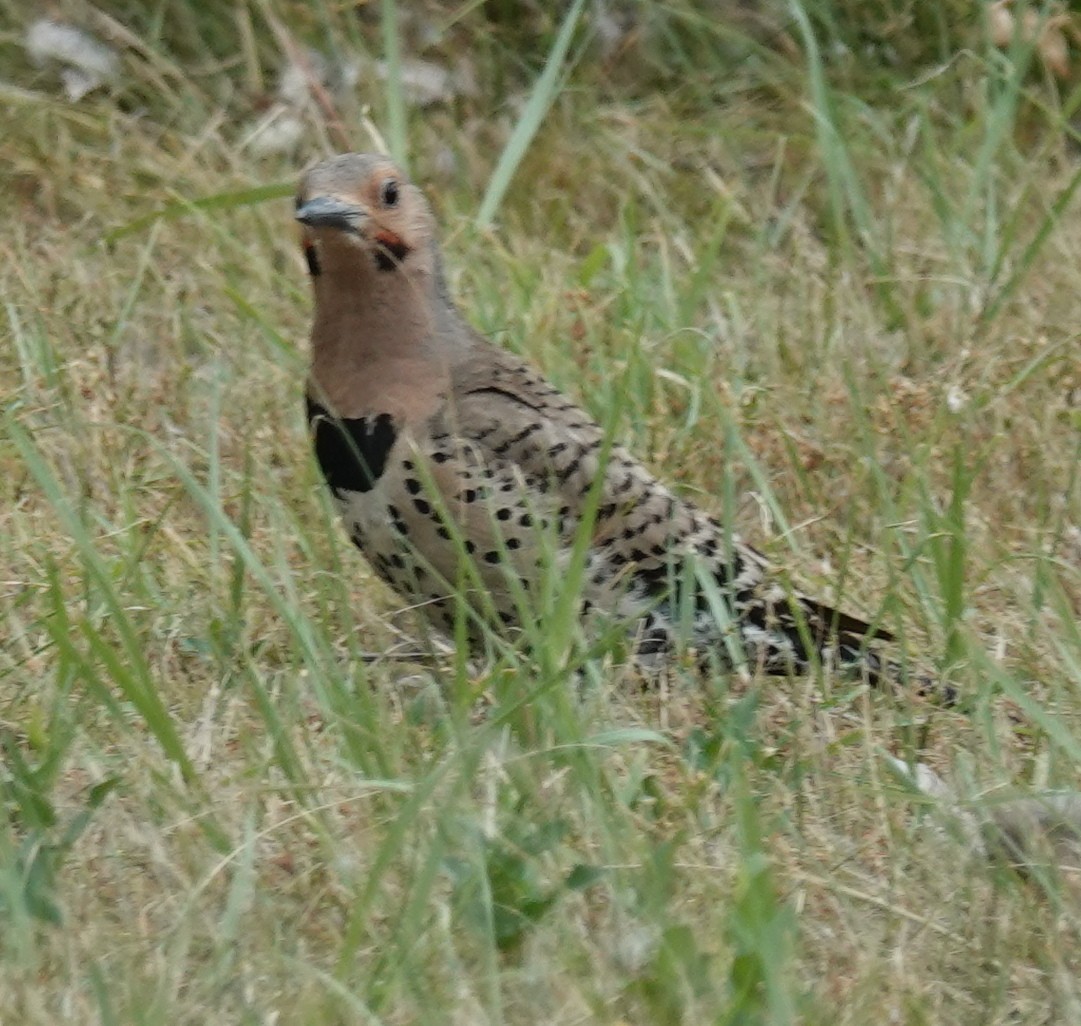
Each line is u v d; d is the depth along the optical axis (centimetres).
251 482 1130
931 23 1680
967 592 1105
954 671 1027
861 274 1449
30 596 1029
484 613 1012
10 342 1294
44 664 990
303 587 1080
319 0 1612
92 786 890
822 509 1202
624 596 1047
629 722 964
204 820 848
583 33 1667
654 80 1666
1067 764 952
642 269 1478
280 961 781
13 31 1602
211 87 1598
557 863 841
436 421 1012
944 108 1642
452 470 1005
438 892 834
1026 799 890
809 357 1337
